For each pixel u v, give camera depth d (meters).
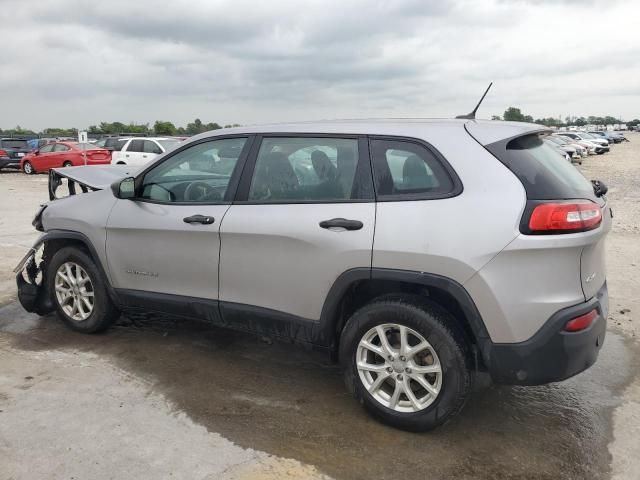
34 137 40.81
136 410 3.49
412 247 3.07
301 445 3.14
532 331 2.90
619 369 4.24
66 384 3.83
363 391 3.37
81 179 5.05
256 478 2.84
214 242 3.81
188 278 4.00
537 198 2.91
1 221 10.80
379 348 3.30
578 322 2.91
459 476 2.89
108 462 2.94
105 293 4.55
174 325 5.02
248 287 3.72
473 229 2.95
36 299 4.99
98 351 4.41
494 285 2.91
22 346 4.50
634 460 3.05
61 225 4.66
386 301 3.22
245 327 3.83
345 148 3.46
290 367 4.19
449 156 3.13
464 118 3.56
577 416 3.53
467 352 3.10
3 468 2.87
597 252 3.21
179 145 4.18
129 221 4.23
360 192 3.32
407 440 3.21
